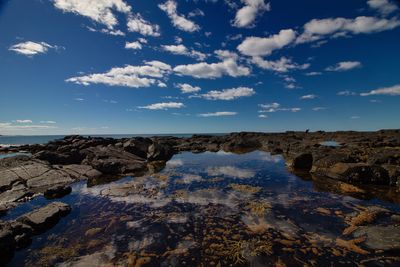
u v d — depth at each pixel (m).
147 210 9.95
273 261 6.23
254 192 12.33
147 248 6.96
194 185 13.95
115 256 6.56
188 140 48.22
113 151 23.67
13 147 40.44
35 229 8.07
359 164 14.44
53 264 6.26
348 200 10.91
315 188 13.03
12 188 12.98
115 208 10.22
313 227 8.12
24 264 6.29
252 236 7.58
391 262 6.04
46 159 19.19
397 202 10.56
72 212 9.77
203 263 6.20
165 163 22.45
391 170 13.67
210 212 9.66
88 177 16.45
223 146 39.69
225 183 14.36
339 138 48.97
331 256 6.38
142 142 27.38
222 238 7.50
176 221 8.82
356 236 7.38
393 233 7.07
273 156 27.58
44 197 11.86
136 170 18.73
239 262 6.22
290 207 10.06
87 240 7.46
